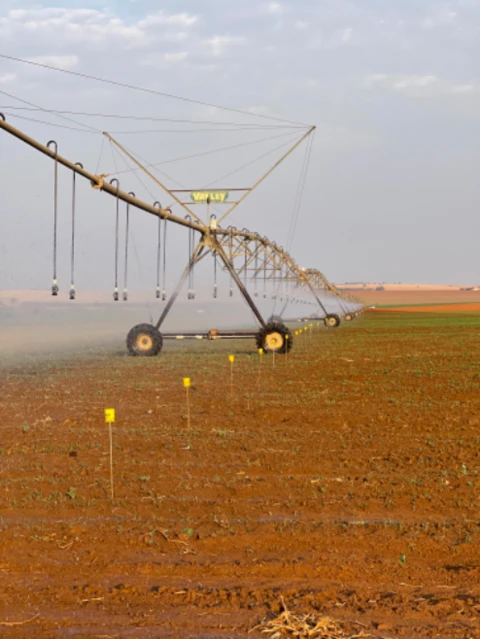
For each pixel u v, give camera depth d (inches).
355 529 303.1
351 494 354.0
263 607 231.1
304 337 1806.1
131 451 448.5
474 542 287.4
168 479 384.5
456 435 498.3
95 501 345.1
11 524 310.7
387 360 1098.7
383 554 277.4
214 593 241.6
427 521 314.8
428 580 252.7
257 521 314.0
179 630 216.2
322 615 224.5
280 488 367.2
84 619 223.8
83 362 1051.3
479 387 751.7
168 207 1122.0
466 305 6609.3
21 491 362.0
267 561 267.9
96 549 282.2
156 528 304.3
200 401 653.3
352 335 1909.4
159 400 660.1
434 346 1435.8
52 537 295.0
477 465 409.4
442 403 643.5
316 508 333.4
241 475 393.4
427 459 426.0
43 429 519.8
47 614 227.5
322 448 456.8
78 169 890.1
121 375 869.8
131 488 367.2
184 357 1148.5
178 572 260.5
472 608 229.3
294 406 622.8
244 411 599.5
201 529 304.7
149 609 230.4
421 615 225.0
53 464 417.7
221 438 486.3
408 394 703.7
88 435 498.3
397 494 353.4
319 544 287.0
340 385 774.5
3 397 676.7
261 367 980.6
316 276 2883.9
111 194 994.1
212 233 1205.7
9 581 252.7
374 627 216.8
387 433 506.3
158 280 1190.3
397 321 3073.3
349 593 241.4
